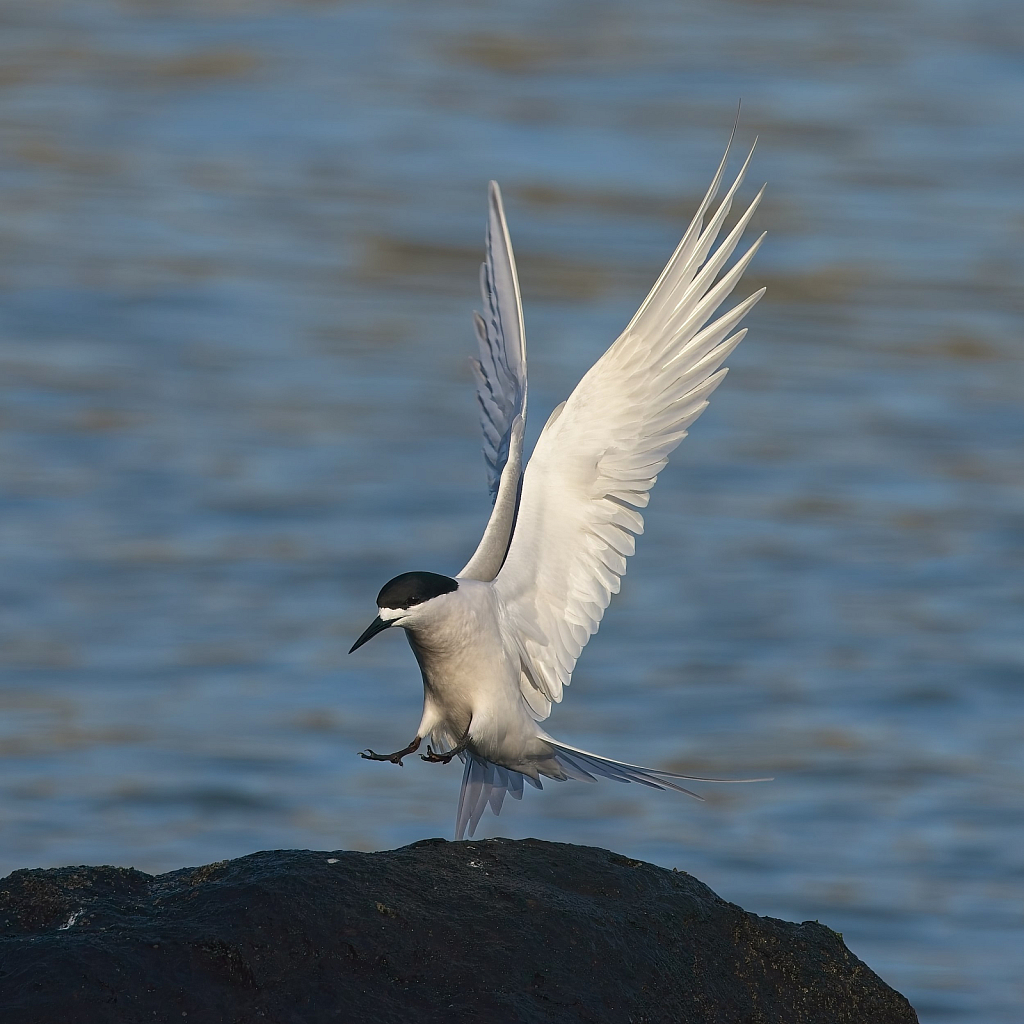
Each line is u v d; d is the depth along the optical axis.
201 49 36.19
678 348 8.33
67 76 34.28
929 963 11.68
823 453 22.33
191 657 16.59
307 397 23.39
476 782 8.41
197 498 20.50
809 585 18.72
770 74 35.16
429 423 22.83
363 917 6.89
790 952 7.56
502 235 8.86
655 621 17.84
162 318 25.47
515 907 7.12
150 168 30.86
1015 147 32.00
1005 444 22.52
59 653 16.62
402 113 33.03
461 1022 6.57
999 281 26.70
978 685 16.36
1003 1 39.88
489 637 7.85
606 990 6.94
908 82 34.97
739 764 14.68
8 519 19.77
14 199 28.94
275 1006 6.54
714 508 20.86
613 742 15.13
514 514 8.27
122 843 12.94
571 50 36.50
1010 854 13.21
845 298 26.36
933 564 19.31
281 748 14.62
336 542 19.42
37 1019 6.39
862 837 13.47
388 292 26.56
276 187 30.11
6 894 7.13
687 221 28.31
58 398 23.11
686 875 7.76
